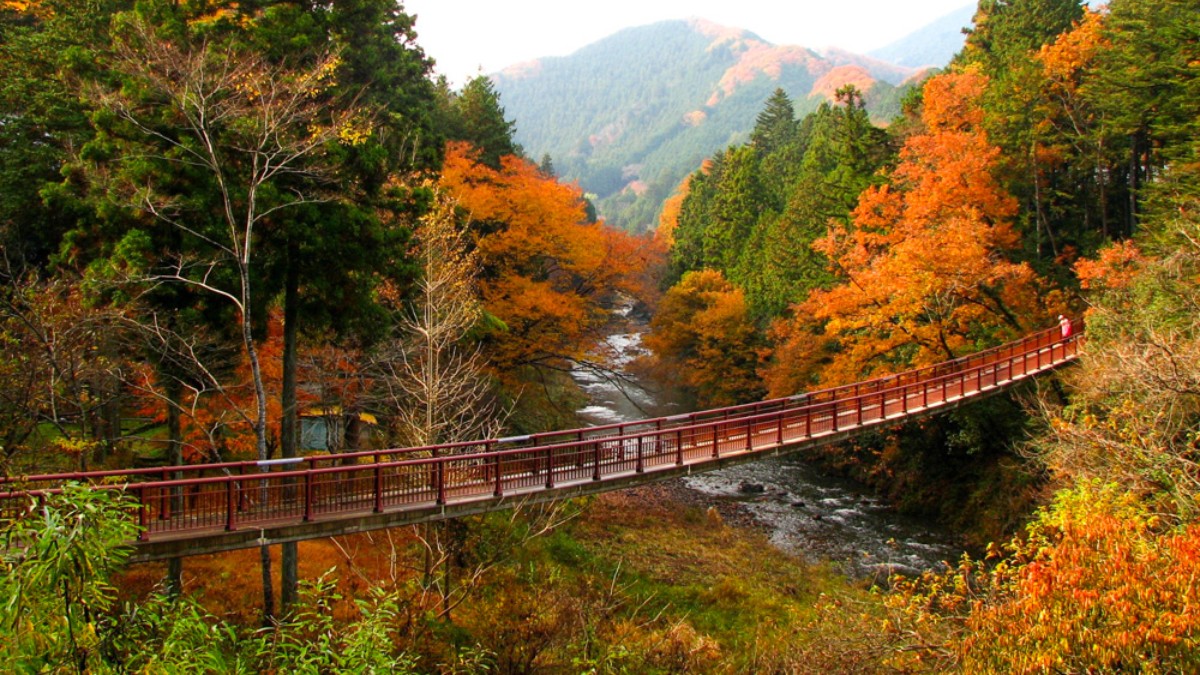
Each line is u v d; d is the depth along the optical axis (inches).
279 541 429.1
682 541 839.7
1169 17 874.1
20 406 456.8
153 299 501.0
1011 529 828.0
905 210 1027.9
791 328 1294.3
